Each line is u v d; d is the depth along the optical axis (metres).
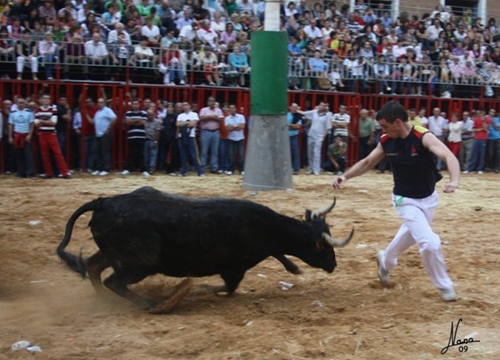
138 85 20.11
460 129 23.02
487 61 26.42
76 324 6.42
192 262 6.95
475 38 26.86
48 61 19.14
